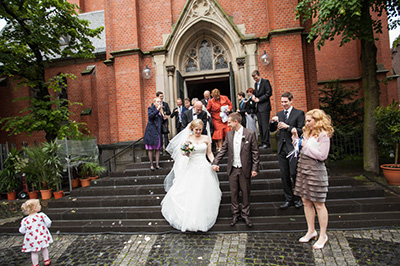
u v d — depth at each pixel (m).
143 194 5.24
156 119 5.89
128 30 8.49
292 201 4.09
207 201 3.78
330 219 3.84
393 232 3.46
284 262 2.89
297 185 3.31
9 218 5.70
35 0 7.85
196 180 3.82
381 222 3.68
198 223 3.67
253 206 4.26
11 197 7.67
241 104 6.22
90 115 10.91
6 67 8.38
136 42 8.44
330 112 9.84
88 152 8.00
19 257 3.61
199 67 9.13
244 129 3.81
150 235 3.90
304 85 7.43
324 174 3.10
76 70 12.45
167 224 4.09
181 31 8.54
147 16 8.81
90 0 17.27
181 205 3.89
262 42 8.08
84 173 8.10
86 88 11.26
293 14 7.60
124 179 5.77
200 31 8.79
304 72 7.68
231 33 8.33
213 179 3.97
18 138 13.23
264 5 8.22
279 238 3.49
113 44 8.62
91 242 3.85
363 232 3.52
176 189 4.03
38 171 7.21
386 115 6.18
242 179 3.77
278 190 4.73
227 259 3.04
